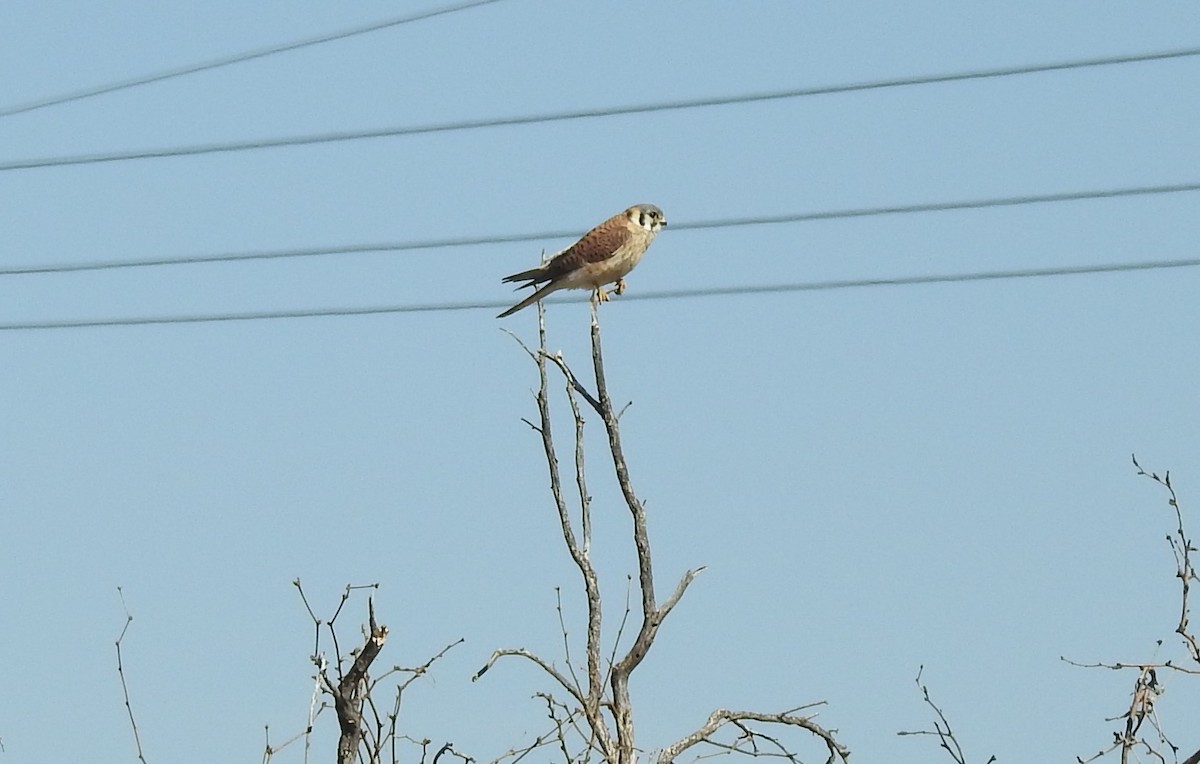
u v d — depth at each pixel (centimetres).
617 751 1334
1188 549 1335
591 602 1370
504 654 1338
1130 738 1308
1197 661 1322
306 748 1277
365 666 1305
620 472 1409
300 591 1320
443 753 1318
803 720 1362
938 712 1330
